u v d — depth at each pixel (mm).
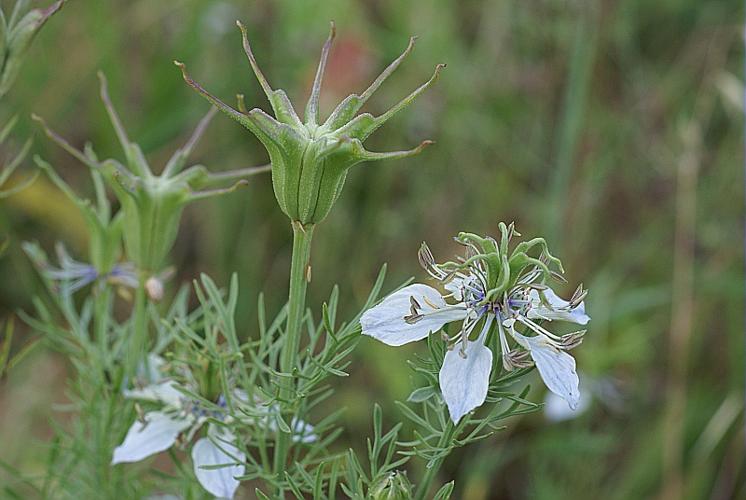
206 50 652
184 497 375
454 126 648
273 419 351
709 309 582
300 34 654
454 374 302
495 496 538
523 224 628
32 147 604
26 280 557
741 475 538
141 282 359
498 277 309
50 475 377
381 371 521
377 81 309
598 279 552
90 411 372
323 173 308
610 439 520
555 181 580
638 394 565
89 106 632
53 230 583
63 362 542
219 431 351
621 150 627
